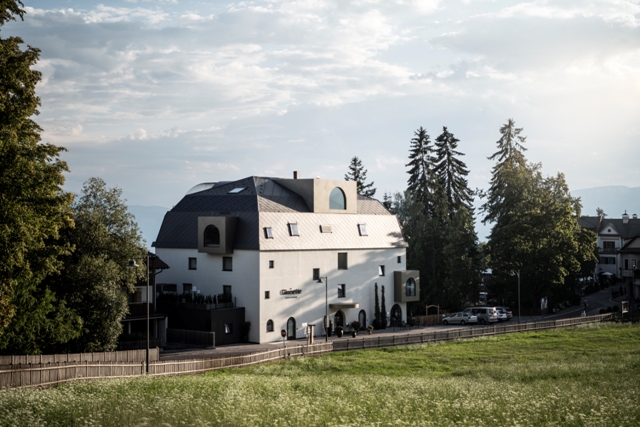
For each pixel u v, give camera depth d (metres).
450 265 86.94
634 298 95.56
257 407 22.28
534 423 20.27
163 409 21.62
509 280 84.94
